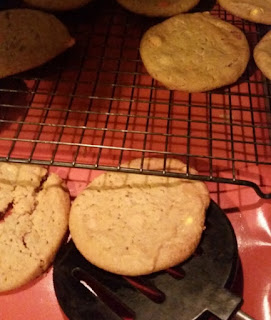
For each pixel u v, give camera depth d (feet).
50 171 0.63
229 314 0.44
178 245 0.49
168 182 0.56
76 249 0.53
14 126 0.68
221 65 0.65
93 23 0.82
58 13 0.79
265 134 0.66
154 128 0.68
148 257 0.48
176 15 0.75
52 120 0.69
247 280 0.53
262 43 0.69
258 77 0.72
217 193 0.60
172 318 0.45
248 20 0.74
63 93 0.72
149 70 0.67
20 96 0.72
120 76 0.74
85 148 0.66
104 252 0.49
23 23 0.69
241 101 0.70
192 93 0.71
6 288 0.51
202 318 0.45
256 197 0.59
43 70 0.74
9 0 0.83
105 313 0.47
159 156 0.64
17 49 0.66
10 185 0.59
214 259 0.50
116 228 0.52
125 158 0.64
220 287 0.47
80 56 0.76
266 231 0.56
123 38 0.79
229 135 0.67
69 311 0.48
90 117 0.69
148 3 0.76
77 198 0.56
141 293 0.48
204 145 0.65
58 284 0.50
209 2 0.84
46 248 0.53
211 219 0.54
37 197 0.58
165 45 0.69
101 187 0.57
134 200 0.55
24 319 0.51
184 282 0.48
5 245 0.53
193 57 0.67
